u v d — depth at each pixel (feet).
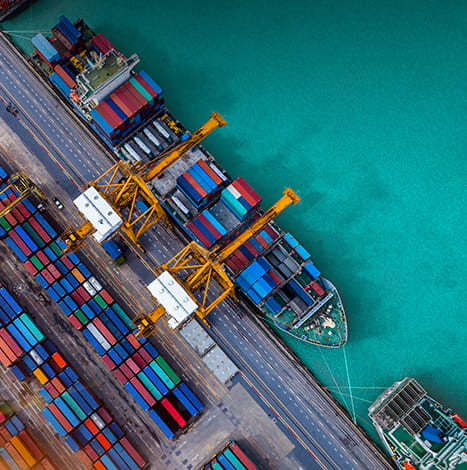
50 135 599.98
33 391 548.31
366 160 602.85
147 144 589.32
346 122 612.29
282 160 603.26
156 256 578.66
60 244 568.00
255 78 624.59
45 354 545.03
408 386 531.91
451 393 550.77
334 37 634.02
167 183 576.20
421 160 601.62
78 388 540.11
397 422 523.70
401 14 636.89
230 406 549.13
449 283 572.51
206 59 629.92
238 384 553.64
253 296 548.31
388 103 616.39
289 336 567.18
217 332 562.66
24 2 627.87
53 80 590.55
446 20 633.61
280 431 545.44
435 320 565.12
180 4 637.30
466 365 554.87
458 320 564.30
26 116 602.85
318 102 618.03
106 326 549.13
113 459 526.16
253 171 600.80
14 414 541.75
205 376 554.46
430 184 595.88
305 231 587.68
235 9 638.94
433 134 607.78
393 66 625.41
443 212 589.73
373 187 596.29
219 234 558.15
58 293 555.69
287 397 552.00
